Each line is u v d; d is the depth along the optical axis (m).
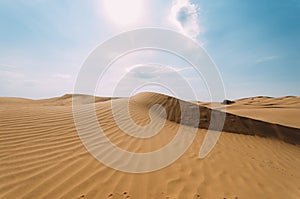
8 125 4.47
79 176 2.82
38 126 4.73
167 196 2.55
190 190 2.76
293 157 5.30
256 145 5.97
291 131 7.37
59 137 4.25
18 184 2.44
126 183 2.78
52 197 2.29
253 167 3.95
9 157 3.06
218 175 3.36
